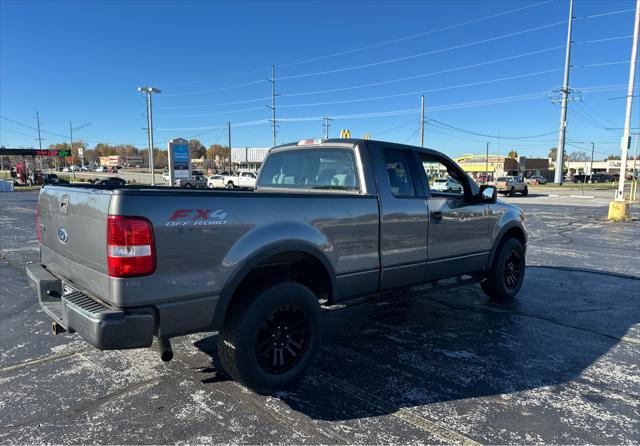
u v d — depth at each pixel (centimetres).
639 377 373
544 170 10356
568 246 1083
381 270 407
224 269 301
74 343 441
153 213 272
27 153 5203
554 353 423
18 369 382
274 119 5669
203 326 298
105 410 315
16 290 630
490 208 539
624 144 1700
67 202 318
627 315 540
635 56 1628
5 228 1344
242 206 311
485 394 342
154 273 273
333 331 482
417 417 309
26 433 287
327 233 360
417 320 519
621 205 1673
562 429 294
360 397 337
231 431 291
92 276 291
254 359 322
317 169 451
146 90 4600
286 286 334
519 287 609
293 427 296
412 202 434
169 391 344
